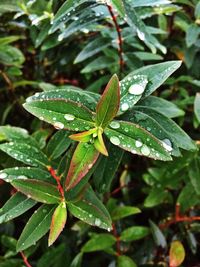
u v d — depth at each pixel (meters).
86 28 0.35
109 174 0.26
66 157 0.26
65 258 0.34
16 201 0.25
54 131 0.37
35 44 0.39
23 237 0.24
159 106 0.29
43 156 0.27
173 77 0.41
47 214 0.25
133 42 0.37
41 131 0.34
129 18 0.28
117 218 0.34
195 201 0.35
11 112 0.42
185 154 0.33
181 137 0.27
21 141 0.29
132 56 0.36
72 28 0.30
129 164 0.39
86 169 0.22
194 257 0.40
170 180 0.35
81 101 0.24
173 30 0.41
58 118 0.23
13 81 0.41
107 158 0.26
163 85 0.42
